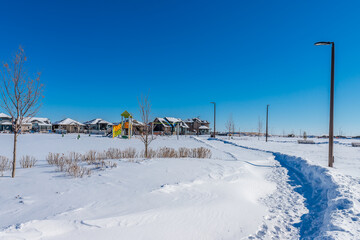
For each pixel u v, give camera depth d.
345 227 4.12
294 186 8.54
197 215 4.76
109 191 5.93
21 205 4.73
